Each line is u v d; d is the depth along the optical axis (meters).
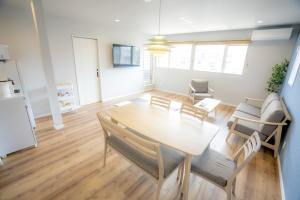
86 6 2.56
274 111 2.26
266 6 2.30
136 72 5.63
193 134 1.60
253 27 3.84
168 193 1.68
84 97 4.34
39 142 2.51
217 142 2.71
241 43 4.20
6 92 2.11
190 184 1.80
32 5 2.29
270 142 2.41
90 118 3.48
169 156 1.58
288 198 1.49
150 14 2.96
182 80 5.70
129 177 1.86
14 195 1.58
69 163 2.06
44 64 2.58
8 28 2.75
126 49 4.86
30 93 3.23
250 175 1.97
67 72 3.80
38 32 2.41
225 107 4.56
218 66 4.87
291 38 3.56
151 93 5.93
